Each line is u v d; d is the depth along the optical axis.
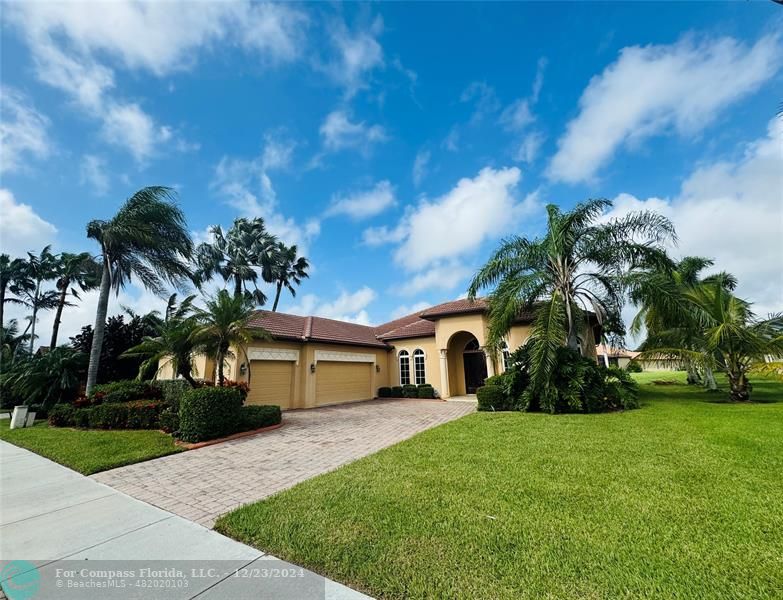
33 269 30.03
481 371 23.67
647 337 18.28
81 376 18.22
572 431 9.57
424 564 3.52
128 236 15.46
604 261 14.76
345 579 3.38
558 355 13.90
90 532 4.58
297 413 16.11
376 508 4.89
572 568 3.39
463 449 8.05
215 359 13.40
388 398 23.22
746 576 3.19
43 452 9.30
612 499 4.95
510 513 4.61
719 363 15.42
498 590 3.09
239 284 31.83
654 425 9.87
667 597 2.95
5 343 31.23
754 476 5.63
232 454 8.73
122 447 9.39
